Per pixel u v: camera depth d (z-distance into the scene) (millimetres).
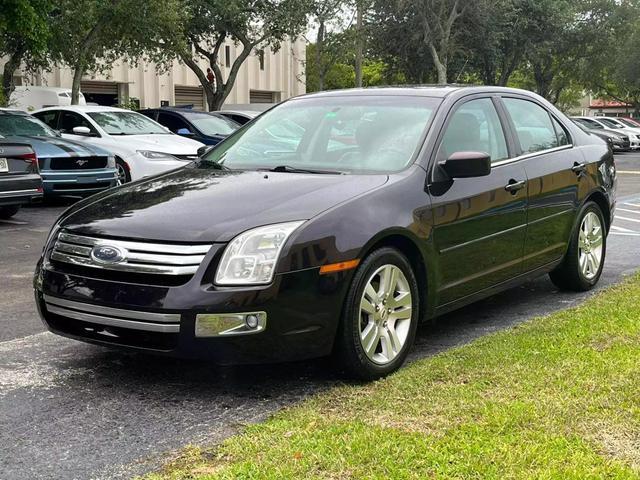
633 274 7191
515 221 5445
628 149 33594
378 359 4336
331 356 4219
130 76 37469
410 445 3285
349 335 4145
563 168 6082
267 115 5797
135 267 3953
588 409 3646
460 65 32875
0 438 3609
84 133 13211
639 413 3594
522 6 32625
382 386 4164
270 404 4020
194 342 3848
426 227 4602
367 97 5504
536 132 6055
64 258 4230
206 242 3906
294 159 5129
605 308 5656
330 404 3920
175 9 20250
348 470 3070
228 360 3877
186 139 14352
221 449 3387
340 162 4945
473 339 5246
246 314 3836
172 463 3295
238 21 24547
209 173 4953
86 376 4477
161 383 4355
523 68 43031
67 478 3199
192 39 25672
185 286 3854
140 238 4008
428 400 3852
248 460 3234
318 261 3998
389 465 3098
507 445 3258
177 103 41188
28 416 3877
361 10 25453
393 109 5254
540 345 4719
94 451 3459
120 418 3854
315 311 4008
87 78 35219
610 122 35938
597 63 42625
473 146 5254
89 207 4543
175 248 3922
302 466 3113
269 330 3887
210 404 4035
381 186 4484
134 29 19406
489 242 5180
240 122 18750
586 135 6848
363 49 29891
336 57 26141
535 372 4191
